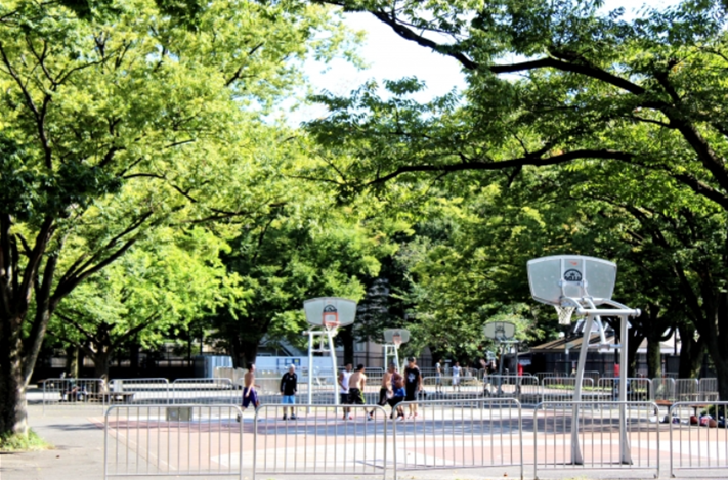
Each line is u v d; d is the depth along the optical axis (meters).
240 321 50.38
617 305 15.60
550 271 15.73
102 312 35.56
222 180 19.08
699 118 15.77
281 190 20.72
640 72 16.25
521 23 16.06
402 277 58.81
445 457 16.11
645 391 30.72
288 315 48.19
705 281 28.50
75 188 14.28
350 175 18.09
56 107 17.50
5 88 17.47
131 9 15.64
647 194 19.55
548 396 35.00
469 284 38.22
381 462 15.43
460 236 36.22
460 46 15.61
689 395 29.28
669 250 27.48
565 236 30.64
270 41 22.27
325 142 17.11
